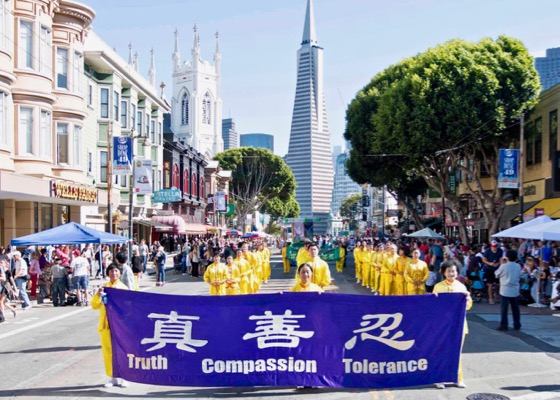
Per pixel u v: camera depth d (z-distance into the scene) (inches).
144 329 329.7
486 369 382.9
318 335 322.7
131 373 330.6
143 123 1740.9
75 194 1066.7
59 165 1117.1
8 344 505.4
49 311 725.9
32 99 996.6
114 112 1493.6
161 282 1062.4
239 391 331.9
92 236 787.4
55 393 335.9
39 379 372.2
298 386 323.0
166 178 2126.0
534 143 1216.8
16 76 977.5
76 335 545.3
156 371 327.6
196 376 324.8
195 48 5580.7
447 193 1343.5
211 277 547.5
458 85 1127.6
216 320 326.0
